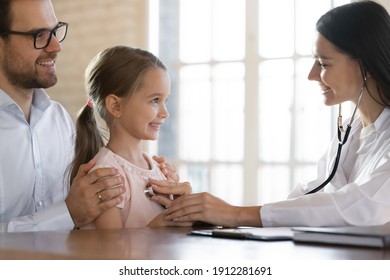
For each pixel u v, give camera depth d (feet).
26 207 8.47
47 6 8.25
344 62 7.34
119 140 7.49
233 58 16.57
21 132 8.41
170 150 18.42
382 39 7.20
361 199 6.27
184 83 17.33
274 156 15.93
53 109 9.09
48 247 4.90
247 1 16.19
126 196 7.15
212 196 6.73
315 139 15.42
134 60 7.42
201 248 4.83
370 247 4.76
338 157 7.52
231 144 16.67
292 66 15.66
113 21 16.94
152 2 17.11
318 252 4.56
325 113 15.28
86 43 17.28
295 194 8.46
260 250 4.69
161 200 7.17
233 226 6.56
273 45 15.90
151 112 7.34
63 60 17.56
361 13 7.25
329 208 6.28
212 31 16.87
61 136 8.95
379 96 7.37
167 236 5.73
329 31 7.34
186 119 17.31
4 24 8.04
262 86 16.07
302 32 15.51
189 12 17.21
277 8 15.81
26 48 8.07
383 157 6.83
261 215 6.44
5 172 8.18
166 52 17.83
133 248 4.84
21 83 8.27
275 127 15.90
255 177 16.11
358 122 8.03
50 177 8.74
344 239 4.91
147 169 7.66
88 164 7.14
